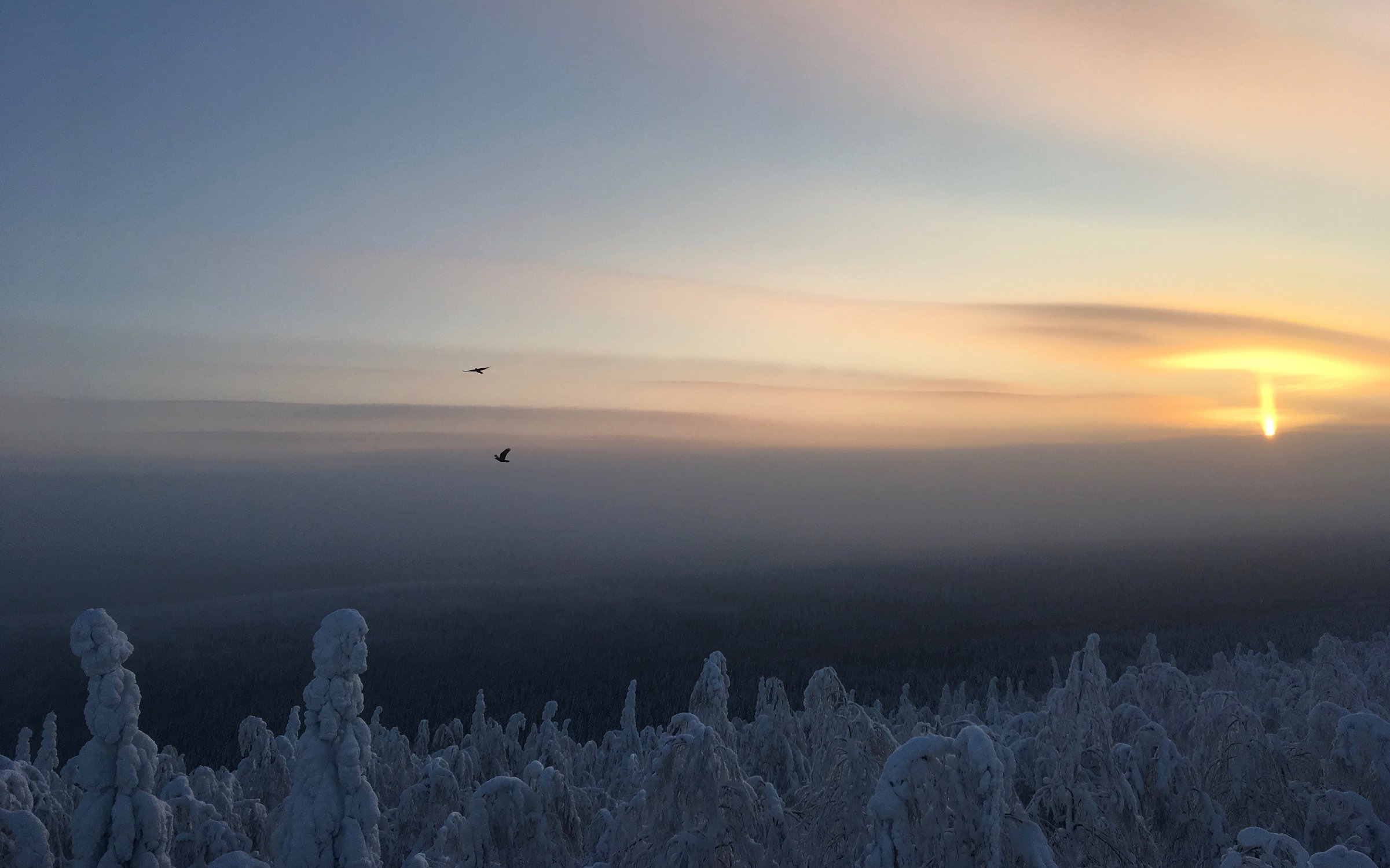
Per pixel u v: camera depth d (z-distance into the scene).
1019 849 17.48
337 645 20.14
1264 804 24.73
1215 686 56.31
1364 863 15.61
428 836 29.02
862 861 18.30
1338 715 26.80
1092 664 22.42
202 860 25.64
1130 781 23.64
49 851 19.38
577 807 25.48
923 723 22.44
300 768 20.00
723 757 20.80
